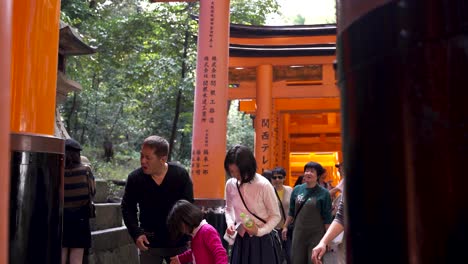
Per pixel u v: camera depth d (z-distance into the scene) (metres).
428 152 0.92
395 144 0.96
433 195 0.91
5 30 1.38
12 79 3.11
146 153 4.90
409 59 0.94
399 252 0.95
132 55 17.62
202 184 10.61
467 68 0.89
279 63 16.14
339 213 3.98
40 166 3.11
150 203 5.05
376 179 0.99
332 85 16.16
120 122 22.08
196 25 17.44
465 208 0.88
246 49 15.94
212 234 4.36
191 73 18.33
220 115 10.77
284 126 22.16
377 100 1.00
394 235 0.96
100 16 16.11
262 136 15.92
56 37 3.34
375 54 1.00
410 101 0.94
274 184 8.51
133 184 5.07
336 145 25.72
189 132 20.39
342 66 1.12
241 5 19.50
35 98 3.16
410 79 0.94
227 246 10.65
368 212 1.01
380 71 0.99
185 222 4.36
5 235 1.30
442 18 0.91
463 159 0.89
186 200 4.79
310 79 16.28
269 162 15.87
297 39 16.70
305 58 16.08
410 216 0.93
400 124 0.95
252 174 5.16
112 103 21.44
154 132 22.05
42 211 3.12
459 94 0.89
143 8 19.89
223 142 10.76
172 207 4.54
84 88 17.44
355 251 1.05
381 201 0.98
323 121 25.56
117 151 22.09
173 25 17.44
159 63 17.06
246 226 5.01
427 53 0.92
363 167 1.03
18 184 3.01
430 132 0.92
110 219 8.61
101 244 7.57
